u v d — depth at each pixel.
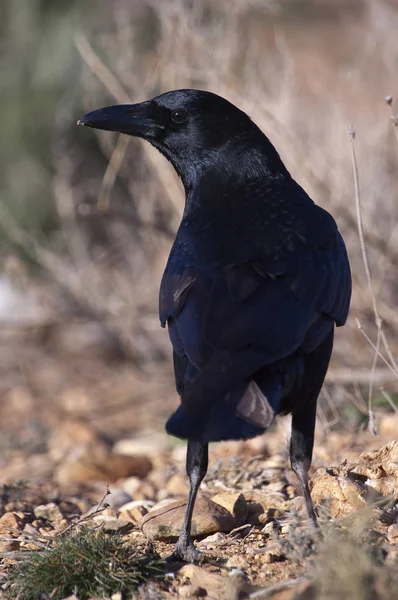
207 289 7.57
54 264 18.38
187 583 7.35
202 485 10.22
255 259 7.75
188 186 9.27
